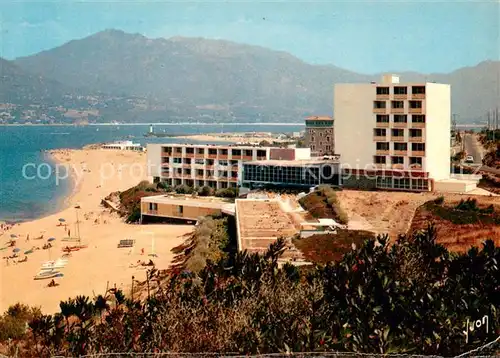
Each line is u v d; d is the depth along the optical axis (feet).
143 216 432.66
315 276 174.91
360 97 394.32
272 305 146.41
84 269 296.10
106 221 441.68
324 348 126.62
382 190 384.88
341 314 142.82
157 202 427.74
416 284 155.22
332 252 257.55
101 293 249.14
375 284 154.61
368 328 132.98
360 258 177.27
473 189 375.45
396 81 406.41
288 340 128.47
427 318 132.98
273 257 199.31
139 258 316.40
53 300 244.01
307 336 128.57
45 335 153.69
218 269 180.96
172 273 276.82
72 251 340.18
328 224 312.29
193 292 160.35
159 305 153.69
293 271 180.34
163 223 425.69
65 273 289.33
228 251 302.86
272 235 292.81
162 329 138.51
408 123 380.99
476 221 294.66
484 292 154.81
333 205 346.74
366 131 394.52
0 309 222.28
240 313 141.18
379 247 186.50
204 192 476.95
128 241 356.38
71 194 606.14
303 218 335.26
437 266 175.83
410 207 333.83
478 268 165.37
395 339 127.65
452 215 305.53
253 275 168.96
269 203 379.14
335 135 403.54
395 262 172.96
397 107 384.06
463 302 141.28
